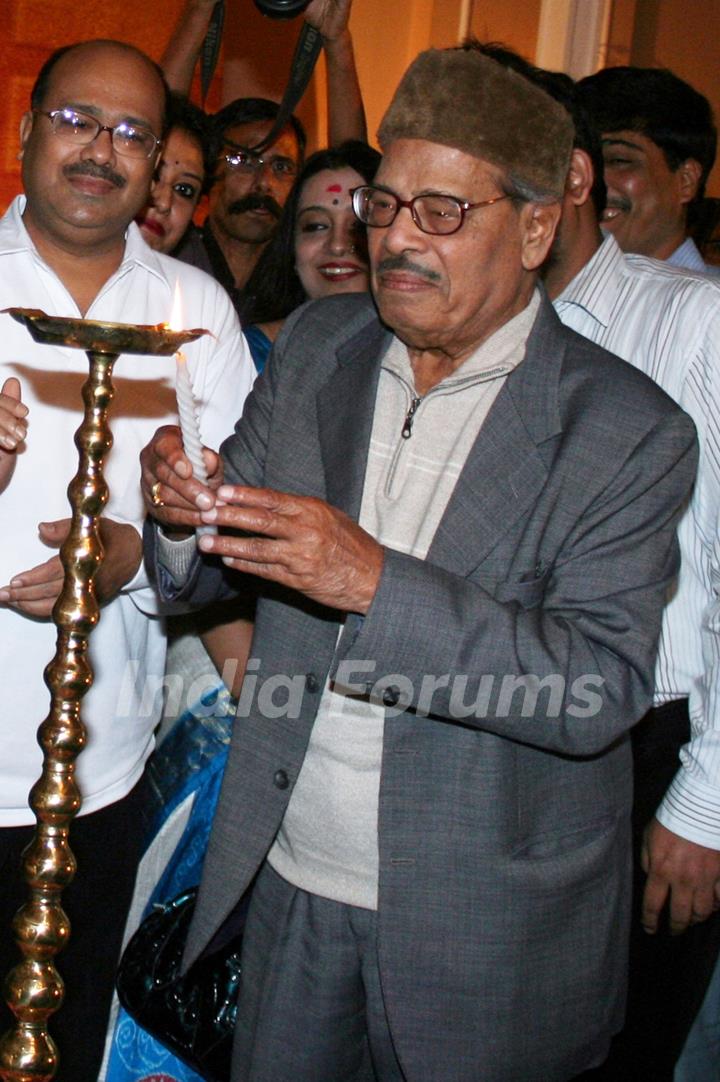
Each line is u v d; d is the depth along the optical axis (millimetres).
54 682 1392
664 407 1868
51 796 1392
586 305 2414
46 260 2203
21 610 2045
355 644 1723
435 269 1775
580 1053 1987
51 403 2139
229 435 2289
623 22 4949
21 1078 1397
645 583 1834
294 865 2016
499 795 1868
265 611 2016
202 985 2270
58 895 1417
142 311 2256
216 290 2369
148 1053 2492
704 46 5203
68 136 2115
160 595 2014
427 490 1906
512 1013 1893
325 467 1974
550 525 1841
